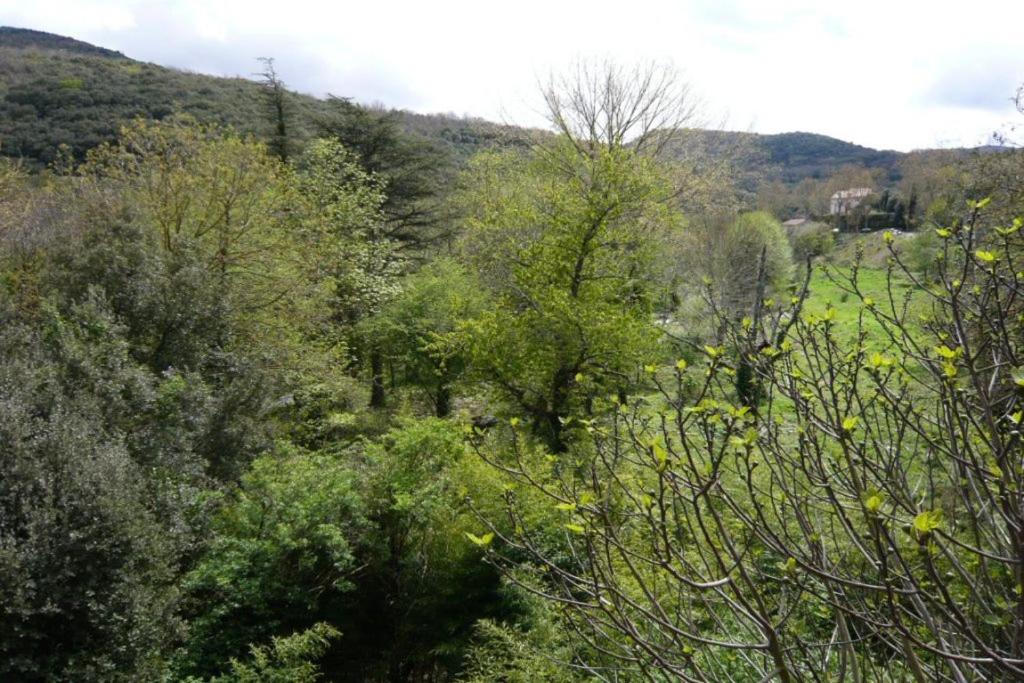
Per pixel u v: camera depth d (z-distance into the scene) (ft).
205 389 32.40
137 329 35.96
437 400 66.54
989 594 7.63
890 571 5.94
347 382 56.08
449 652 27.02
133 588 20.63
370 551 30.40
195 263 40.11
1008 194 24.26
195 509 26.53
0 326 29.50
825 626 11.06
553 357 43.01
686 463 6.82
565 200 48.14
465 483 29.07
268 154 78.84
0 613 18.37
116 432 25.45
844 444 6.43
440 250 88.89
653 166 51.06
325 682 28.99
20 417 21.75
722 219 74.54
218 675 24.31
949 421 6.49
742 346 8.06
